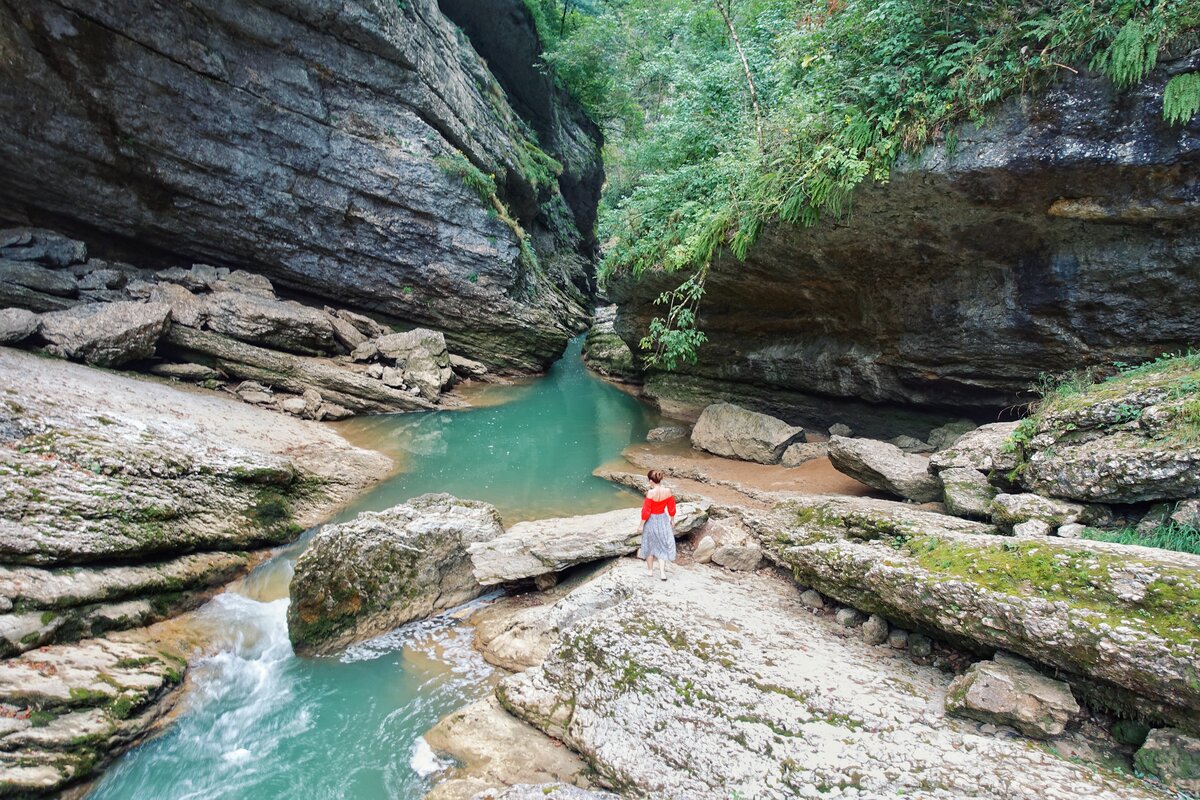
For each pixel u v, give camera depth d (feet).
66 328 47.67
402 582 30.42
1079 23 27.02
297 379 58.34
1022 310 34.99
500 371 81.25
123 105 53.62
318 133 63.62
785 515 33.01
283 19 57.88
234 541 33.76
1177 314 30.14
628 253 57.16
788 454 47.26
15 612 23.34
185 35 53.88
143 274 60.49
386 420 59.41
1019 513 25.39
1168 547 20.90
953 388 41.68
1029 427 27.63
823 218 37.86
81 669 23.26
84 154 54.29
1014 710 17.95
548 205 119.03
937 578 21.08
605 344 88.07
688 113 56.49
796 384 52.90
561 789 18.94
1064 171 28.81
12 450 29.09
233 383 57.00
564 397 74.02
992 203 31.91
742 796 17.53
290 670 27.43
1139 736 17.29
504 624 28.68
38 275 52.26
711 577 29.76
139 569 28.60
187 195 60.03
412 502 35.70
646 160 63.26
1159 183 27.22
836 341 48.67
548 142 122.52
